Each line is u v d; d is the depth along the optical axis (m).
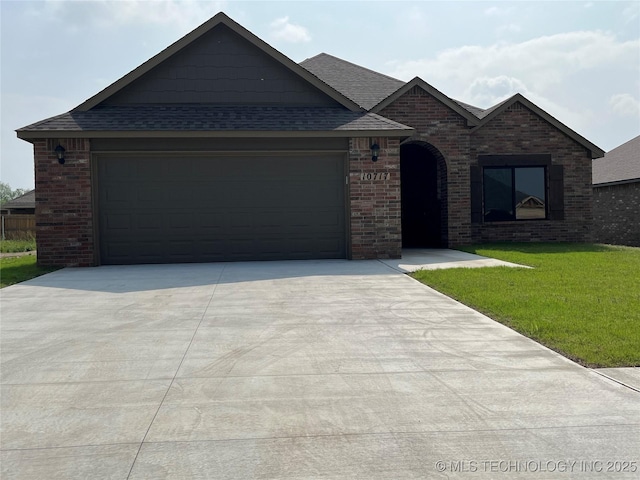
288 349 5.73
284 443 3.63
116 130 12.44
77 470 3.30
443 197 16.89
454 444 3.58
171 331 6.53
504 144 17.44
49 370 5.17
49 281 10.45
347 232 13.33
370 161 13.26
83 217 12.67
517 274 10.26
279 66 14.31
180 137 12.67
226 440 3.68
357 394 4.48
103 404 4.32
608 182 23.27
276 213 13.33
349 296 8.52
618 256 13.38
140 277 10.77
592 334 5.93
